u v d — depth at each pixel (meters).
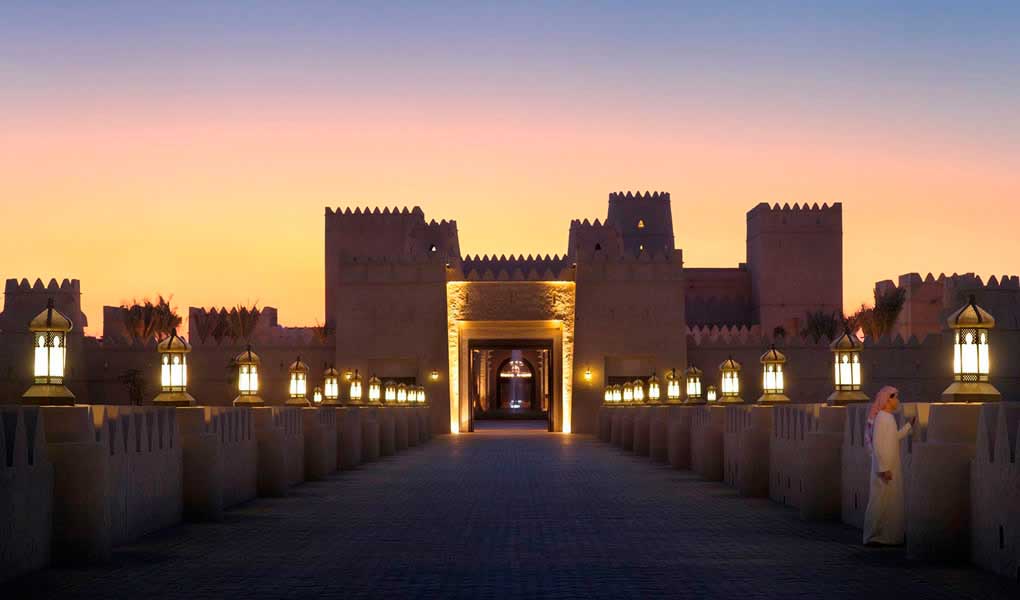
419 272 70.81
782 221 100.31
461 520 18.95
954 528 13.58
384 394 60.28
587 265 70.19
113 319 85.12
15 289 67.81
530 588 12.02
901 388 67.38
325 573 13.10
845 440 18.45
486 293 70.56
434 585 12.23
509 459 39.00
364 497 23.61
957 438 13.65
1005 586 11.88
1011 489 12.26
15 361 66.25
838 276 100.06
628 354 69.75
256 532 17.23
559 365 71.38
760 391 70.69
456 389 70.50
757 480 23.64
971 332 14.09
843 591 11.71
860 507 17.52
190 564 13.80
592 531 17.33
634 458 39.59
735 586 12.09
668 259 70.12
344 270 71.00
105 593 11.72
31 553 12.98
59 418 13.76
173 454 18.30
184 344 19.66
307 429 28.84
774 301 100.12
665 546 15.51
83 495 13.66
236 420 22.11
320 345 72.06
